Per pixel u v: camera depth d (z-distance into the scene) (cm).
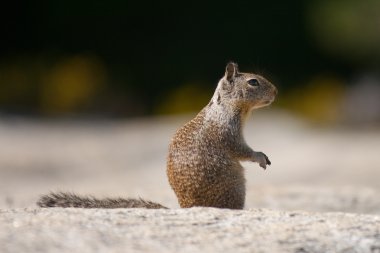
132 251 773
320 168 2642
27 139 3306
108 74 5328
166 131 3553
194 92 5084
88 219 868
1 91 5059
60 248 772
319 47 5231
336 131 4112
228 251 790
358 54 4509
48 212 903
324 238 846
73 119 4631
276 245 816
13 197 1519
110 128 4006
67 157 2864
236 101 1099
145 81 5400
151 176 2473
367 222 909
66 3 5381
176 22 5412
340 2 4431
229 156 1059
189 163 1041
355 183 2275
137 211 920
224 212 931
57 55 5369
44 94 5053
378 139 3516
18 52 5416
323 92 4931
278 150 3100
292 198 1524
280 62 5409
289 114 4812
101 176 2483
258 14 5381
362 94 4659
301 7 5325
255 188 1656
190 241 812
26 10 5384
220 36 5412
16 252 759
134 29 5425
